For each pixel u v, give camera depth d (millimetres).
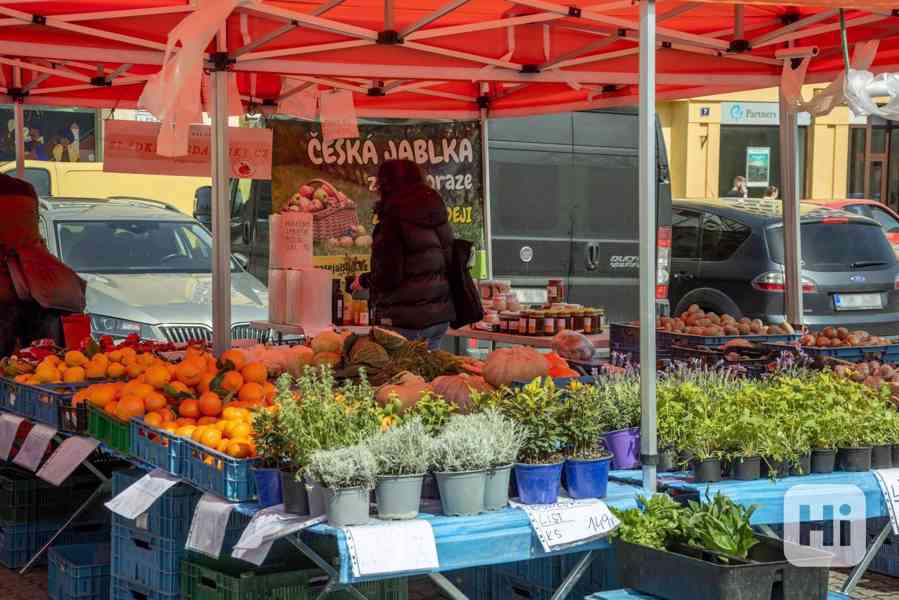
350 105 10047
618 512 4590
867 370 6852
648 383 4926
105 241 11578
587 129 12883
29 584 6625
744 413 5125
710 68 8602
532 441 4680
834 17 7941
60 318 8188
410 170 8375
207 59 7453
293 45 7719
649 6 4871
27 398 6496
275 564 5250
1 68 9914
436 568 4250
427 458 4406
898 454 5379
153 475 5254
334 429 4582
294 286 8953
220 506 4719
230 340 7469
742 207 14242
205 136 9180
